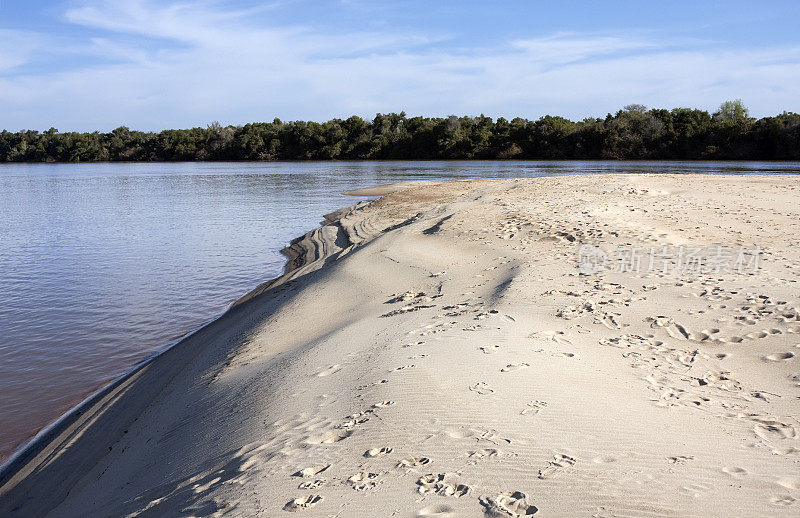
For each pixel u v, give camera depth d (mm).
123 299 15438
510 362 6730
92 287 16828
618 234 15141
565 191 25781
